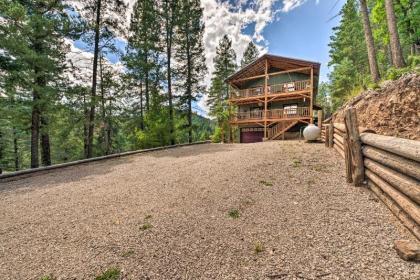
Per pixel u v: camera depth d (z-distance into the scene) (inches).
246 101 741.9
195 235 99.1
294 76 694.5
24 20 314.8
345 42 987.9
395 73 231.6
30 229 118.2
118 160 353.4
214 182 172.4
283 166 198.7
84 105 447.8
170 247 91.5
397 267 67.4
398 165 90.9
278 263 75.9
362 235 85.7
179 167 247.3
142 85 747.4
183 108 791.7
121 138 906.7
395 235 82.7
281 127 647.8
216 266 77.5
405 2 430.9
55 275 79.5
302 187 144.1
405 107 168.1
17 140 748.0
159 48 703.7
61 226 119.2
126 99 728.3
